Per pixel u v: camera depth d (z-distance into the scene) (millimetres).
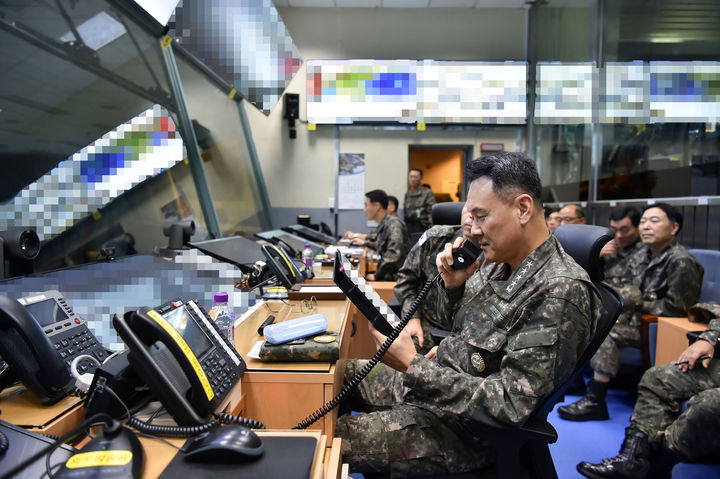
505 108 5859
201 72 4148
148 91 3080
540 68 5598
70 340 935
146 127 2912
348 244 4602
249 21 3158
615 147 3854
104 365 787
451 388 997
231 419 794
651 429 1728
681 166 2957
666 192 3127
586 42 4379
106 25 2660
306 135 6055
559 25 5035
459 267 1239
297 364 1101
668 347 2109
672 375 1745
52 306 978
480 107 5855
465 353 1114
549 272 1010
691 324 2053
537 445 1019
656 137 3234
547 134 5402
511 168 1009
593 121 4211
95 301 1386
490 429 971
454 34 5926
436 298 1896
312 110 5926
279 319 1446
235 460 622
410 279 1975
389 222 3518
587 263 1134
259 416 1072
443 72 5828
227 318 1394
